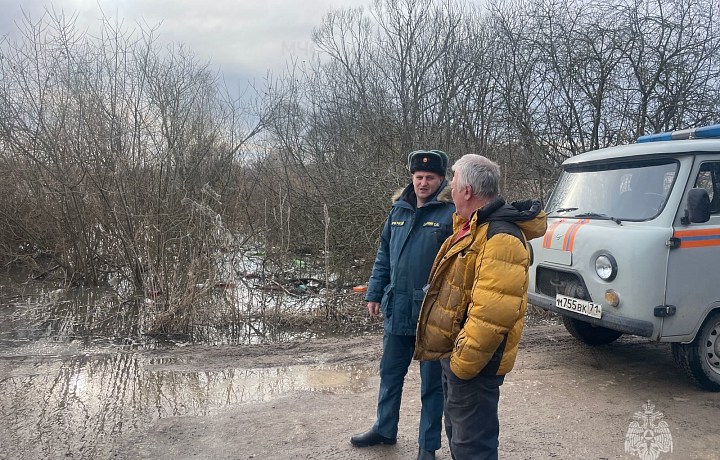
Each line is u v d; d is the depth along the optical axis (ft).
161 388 13.70
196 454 10.36
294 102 36.88
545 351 17.40
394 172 28.55
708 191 14.05
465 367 7.13
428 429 9.75
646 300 13.07
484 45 42.98
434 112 40.47
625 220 14.30
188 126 30.14
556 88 35.35
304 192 32.01
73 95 25.50
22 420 11.53
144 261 23.21
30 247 29.17
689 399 13.57
